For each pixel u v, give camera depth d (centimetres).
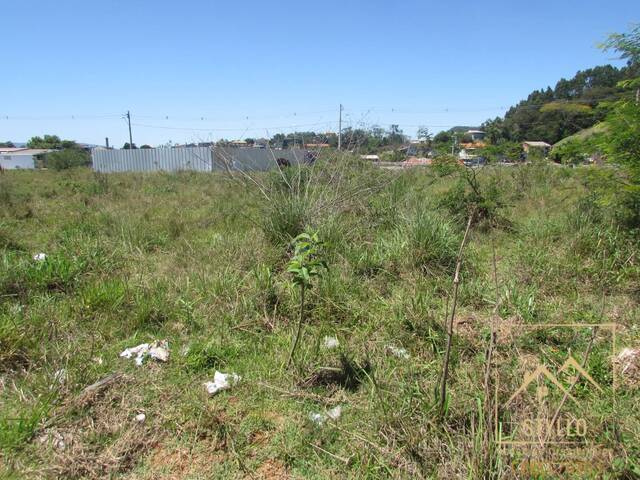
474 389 258
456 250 481
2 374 287
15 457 219
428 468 208
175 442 234
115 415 250
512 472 190
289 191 635
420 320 342
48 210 855
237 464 220
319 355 310
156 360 306
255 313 369
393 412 239
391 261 470
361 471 212
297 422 247
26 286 404
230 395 272
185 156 2433
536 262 468
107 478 212
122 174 1781
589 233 515
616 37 483
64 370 280
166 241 599
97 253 487
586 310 380
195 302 384
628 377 272
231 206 813
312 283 396
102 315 362
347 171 724
